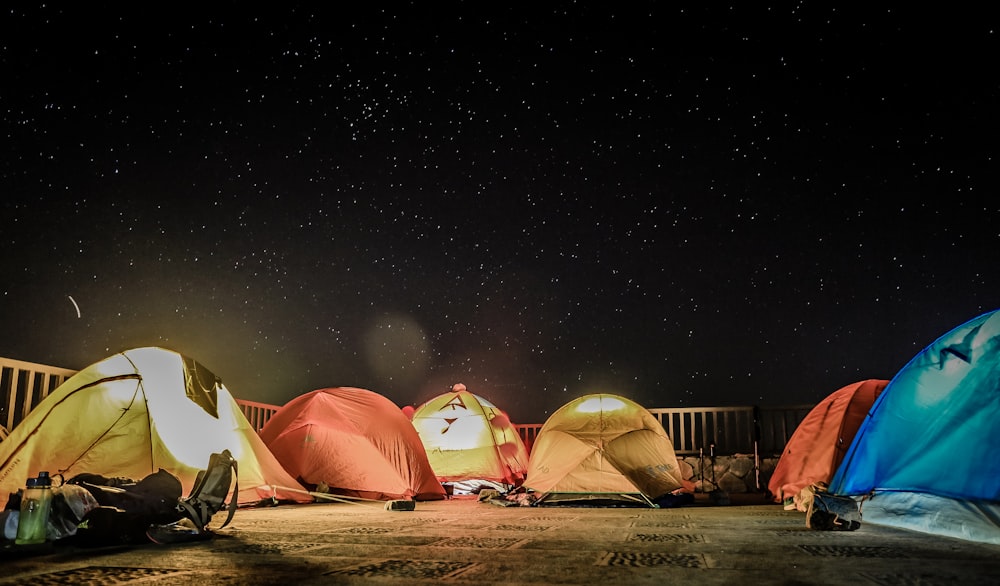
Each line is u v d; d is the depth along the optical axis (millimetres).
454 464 10844
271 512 6801
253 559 3416
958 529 4637
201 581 2785
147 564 3246
